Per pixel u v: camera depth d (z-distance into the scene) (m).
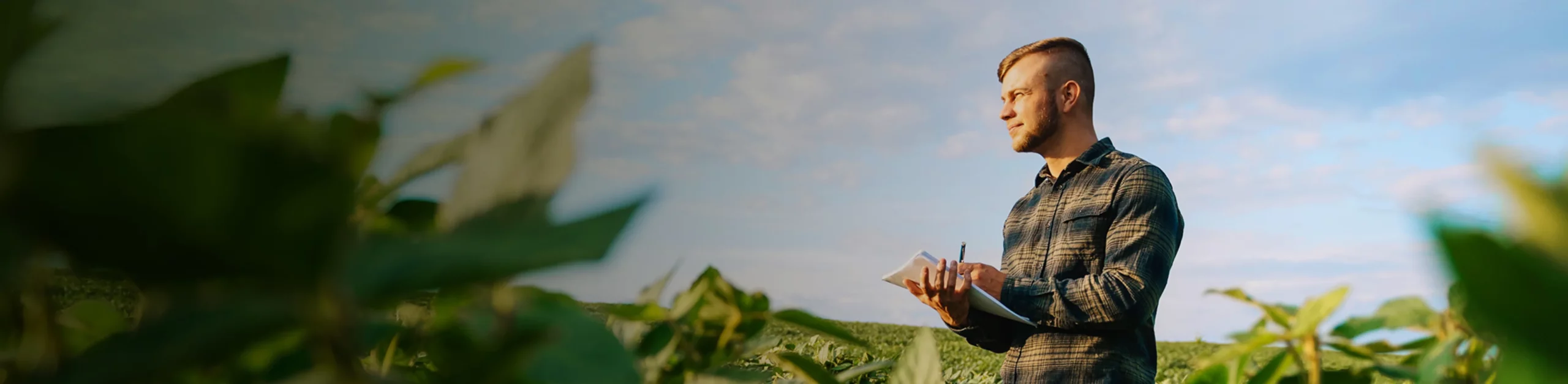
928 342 0.51
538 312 0.24
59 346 0.17
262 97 0.14
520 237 0.16
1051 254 2.39
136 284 0.15
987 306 2.13
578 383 0.22
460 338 0.24
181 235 0.14
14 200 0.13
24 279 0.14
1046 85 2.64
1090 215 2.30
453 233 0.16
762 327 0.55
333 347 0.15
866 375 1.29
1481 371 0.28
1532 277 0.12
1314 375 0.41
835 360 1.44
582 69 0.17
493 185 0.17
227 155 0.14
